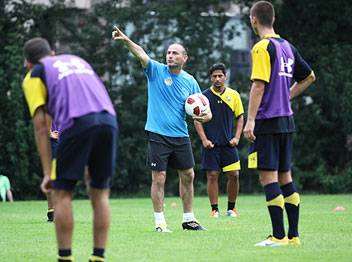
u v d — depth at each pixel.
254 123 22.64
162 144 29.12
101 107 17.88
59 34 71.25
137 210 42.84
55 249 23.33
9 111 66.44
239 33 73.06
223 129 38.34
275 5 72.50
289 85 23.28
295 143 72.62
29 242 25.28
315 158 72.69
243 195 67.56
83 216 37.06
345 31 73.75
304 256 20.61
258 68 22.67
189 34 71.56
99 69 71.00
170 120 29.23
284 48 23.23
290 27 74.12
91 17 71.50
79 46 71.31
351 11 72.12
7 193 59.00
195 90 30.33
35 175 66.88
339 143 73.69
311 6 72.81
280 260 19.94
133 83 71.00
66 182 17.83
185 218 29.55
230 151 38.03
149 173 70.50
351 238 25.48
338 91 71.50
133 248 23.11
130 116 69.94
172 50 29.61
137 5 71.69
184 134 29.50
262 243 23.27
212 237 26.23
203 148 38.19
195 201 53.44
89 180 18.33
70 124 17.61
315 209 41.88
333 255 20.80
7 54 67.19
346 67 71.62
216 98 38.91
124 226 30.97
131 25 71.62
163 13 71.00
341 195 63.50
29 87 18.05
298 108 72.62
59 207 17.81
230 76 73.38
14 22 69.81
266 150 22.77
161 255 21.41
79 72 18.22
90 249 23.12
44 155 18.05
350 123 71.19
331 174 73.50
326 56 72.38
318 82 72.00
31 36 69.50
